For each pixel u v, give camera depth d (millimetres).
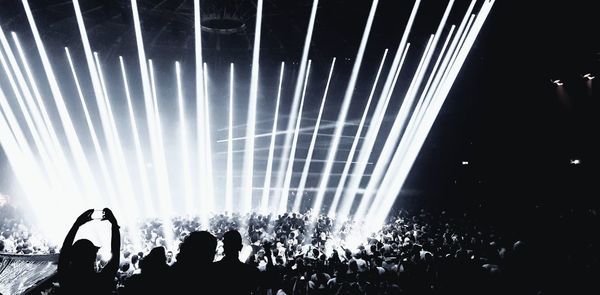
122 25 26984
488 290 8031
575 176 27969
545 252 9125
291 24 26969
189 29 27016
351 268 8828
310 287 7605
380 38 28875
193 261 2992
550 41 26594
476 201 31859
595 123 27469
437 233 15562
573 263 8961
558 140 29438
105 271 2838
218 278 2949
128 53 29500
